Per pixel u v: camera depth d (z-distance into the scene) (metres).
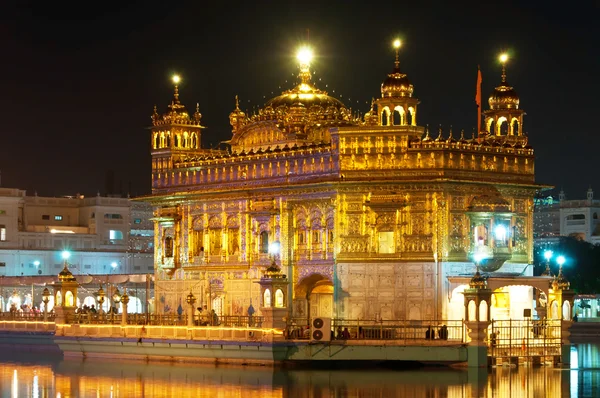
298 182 72.62
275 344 64.88
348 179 69.38
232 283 76.69
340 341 64.81
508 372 63.59
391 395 54.91
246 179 76.12
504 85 77.56
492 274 70.50
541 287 68.56
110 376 63.34
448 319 68.19
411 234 68.94
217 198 77.94
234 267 76.44
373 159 69.69
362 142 69.94
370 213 69.50
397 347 64.25
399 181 68.88
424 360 64.12
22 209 145.00
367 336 67.31
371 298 69.25
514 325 70.75
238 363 66.69
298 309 72.94
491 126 78.75
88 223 149.25
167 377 62.19
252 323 67.94
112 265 141.88
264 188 74.38
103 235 148.25
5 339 82.94
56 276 94.88
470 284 64.56
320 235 71.69
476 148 70.38
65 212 150.12
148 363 69.38
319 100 79.44
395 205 68.81
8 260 137.50
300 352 65.12
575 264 133.88
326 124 77.25
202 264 78.62
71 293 76.44
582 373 63.34
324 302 74.19
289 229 73.25
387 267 69.12
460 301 68.31
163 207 81.69
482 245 69.62
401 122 69.69
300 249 72.94
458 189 69.31
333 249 70.50
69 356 74.38
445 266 68.50
